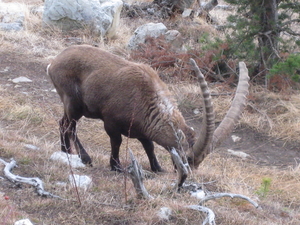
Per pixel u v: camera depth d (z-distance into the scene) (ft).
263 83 41.60
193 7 58.59
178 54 43.21
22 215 17.74
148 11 60.18
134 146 32.50
